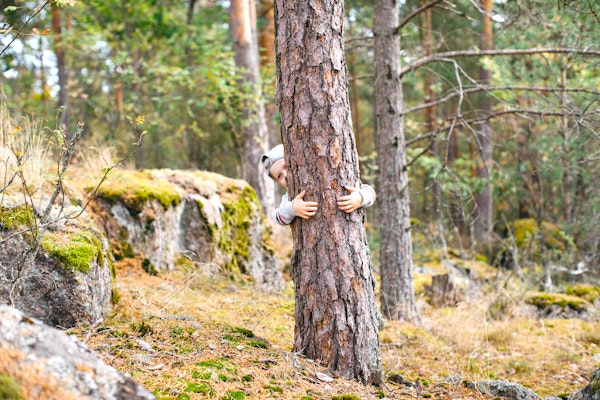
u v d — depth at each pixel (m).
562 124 7.41
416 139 6.54
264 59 12.18
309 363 3.24
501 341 5.89
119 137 12.82
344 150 3.19
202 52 11.61
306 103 3.14
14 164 4.19
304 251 3.26
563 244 11.62
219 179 7.42
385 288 6.51
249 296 5.98
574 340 6.12
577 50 5.80
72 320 3.66
